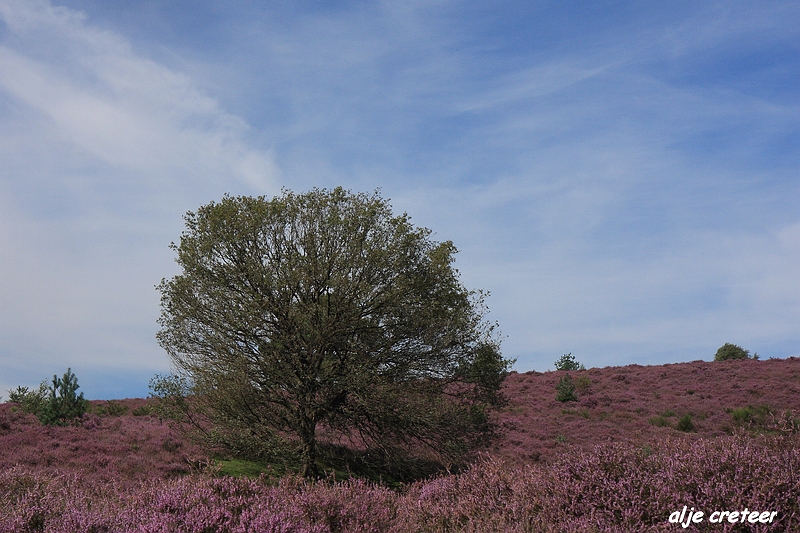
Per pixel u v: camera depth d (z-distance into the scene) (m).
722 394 30.50
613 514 5.73
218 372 16.64
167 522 5.66
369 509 6.79
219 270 16.67
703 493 5.63
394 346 17.31
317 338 15.93
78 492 7.26
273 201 17.50
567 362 45.28
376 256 16.59
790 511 5.30
